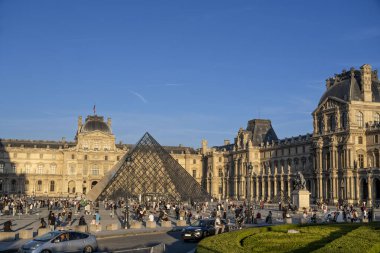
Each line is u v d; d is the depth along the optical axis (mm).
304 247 42688
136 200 142000
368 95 168250
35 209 140750
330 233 53500
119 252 52188
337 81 179375
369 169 152750
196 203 140875
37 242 47125
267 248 42938
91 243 49969
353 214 91500
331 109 172750
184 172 136625
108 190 122312
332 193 165625
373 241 42938
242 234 53438
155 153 133625
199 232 63938
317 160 176125
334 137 167625
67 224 90188
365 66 169375
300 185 126125
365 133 164875
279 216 113188
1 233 63281
